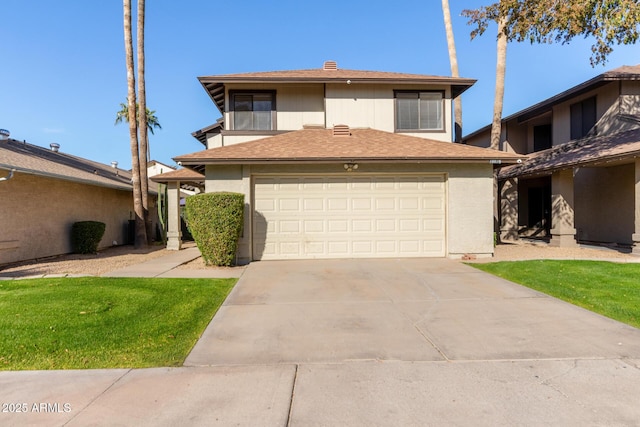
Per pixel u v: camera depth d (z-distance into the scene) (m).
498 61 14.95
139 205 15.78
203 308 6.11
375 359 4.12
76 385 3.58
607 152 11.52
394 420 2.98
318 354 4.28
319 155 10.34
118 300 6.32
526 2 10.37
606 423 2.91
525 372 3.77
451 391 3.41
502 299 6.45
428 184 10.91
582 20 9.52
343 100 13.68
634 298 6.30
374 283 7.75
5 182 10.47
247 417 3.03
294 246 10.71
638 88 13.94
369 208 10.82
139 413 3.10
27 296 6.46
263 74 14.05
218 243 9.67
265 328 5.17
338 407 3.17
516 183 17.12
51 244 12.38
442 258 10.77
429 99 13.77
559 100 16.33
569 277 7.91
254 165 10.55
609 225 14.26
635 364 3.91
